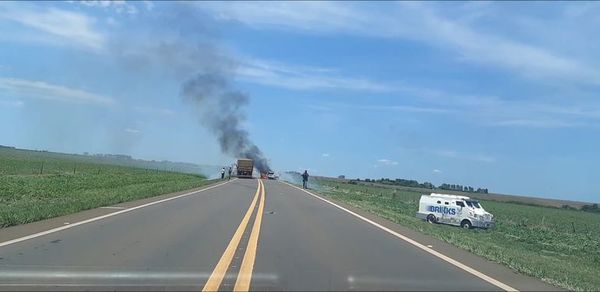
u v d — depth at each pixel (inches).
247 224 701.3
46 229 585.3
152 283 347.9
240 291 330.0
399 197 2486.5
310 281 362.9
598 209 4170.8
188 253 465.4
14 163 2454.5
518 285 375.6
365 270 408.8
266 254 470.9
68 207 788.0
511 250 662.5
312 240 572.4
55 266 395.9
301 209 991.6
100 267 396.2
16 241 502.6
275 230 649.0
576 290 377.7
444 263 455.2
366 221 813.9
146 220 706.2
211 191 1469.0
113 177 1925.4
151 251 470.3
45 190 1160.8
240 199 1186.0
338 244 549.3
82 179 1683.1
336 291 335.0
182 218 747.4
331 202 1244.5
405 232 684.1
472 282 378.3
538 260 570.9
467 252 530.6
